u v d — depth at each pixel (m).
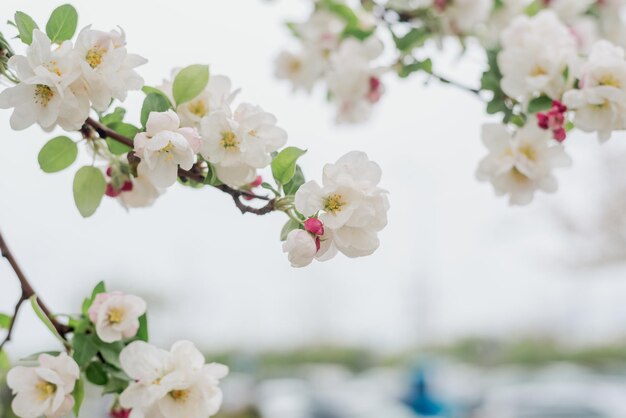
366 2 0.92
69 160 0.68
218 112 0.63
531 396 3.33
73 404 0.63
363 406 3.77
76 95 0.60
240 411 3.80
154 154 0.61
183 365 0.64
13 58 0.59
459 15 0.92
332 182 0.61
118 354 0.66
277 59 1.00
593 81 0.73
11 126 0.60
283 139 0.64
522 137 0.76
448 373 6.18
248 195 0.65
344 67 0.94
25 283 0.65
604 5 0.98
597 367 7.17
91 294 0.67
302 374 7.53
